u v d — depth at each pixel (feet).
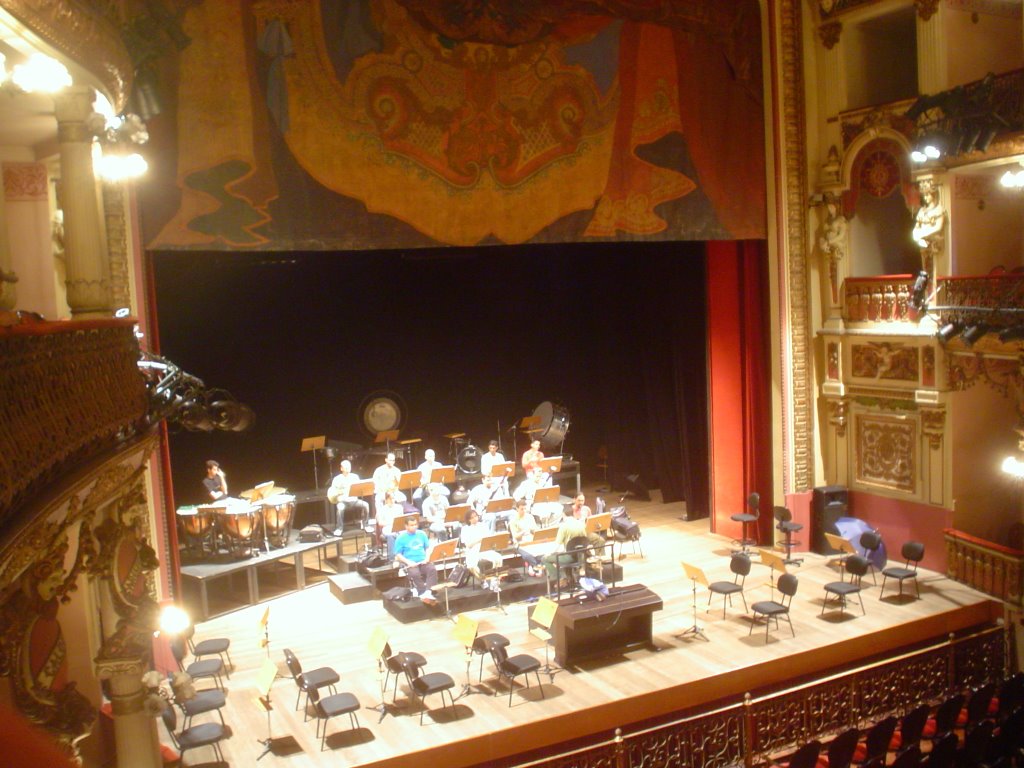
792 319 60.70
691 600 52.54
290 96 47.03
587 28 53.21
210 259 67.10
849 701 45.16
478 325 78.74
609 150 54.24
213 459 70.08
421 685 39.32
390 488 56.18
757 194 59.67
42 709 20.45
